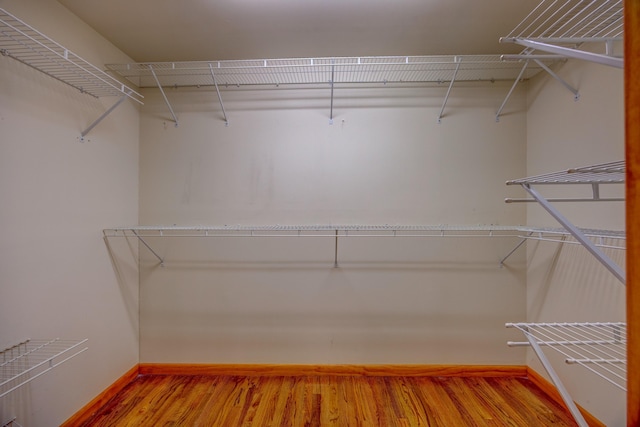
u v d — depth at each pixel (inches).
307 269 84.9
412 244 84.2
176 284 85.0
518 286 83.0
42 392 54.9
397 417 64.7
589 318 62.0
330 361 84.4
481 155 83.7
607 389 57.8
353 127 85.1
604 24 52.6
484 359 83.2
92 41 67.1
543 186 76.0
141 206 85.3
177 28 67.1
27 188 52.6
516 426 61.9
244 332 84.7
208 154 85.6
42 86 55.5
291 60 70.7
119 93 69.1
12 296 50.1
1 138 48.5
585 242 35.1
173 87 85.6
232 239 85.0
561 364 69.4
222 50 76.2
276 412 66.4
